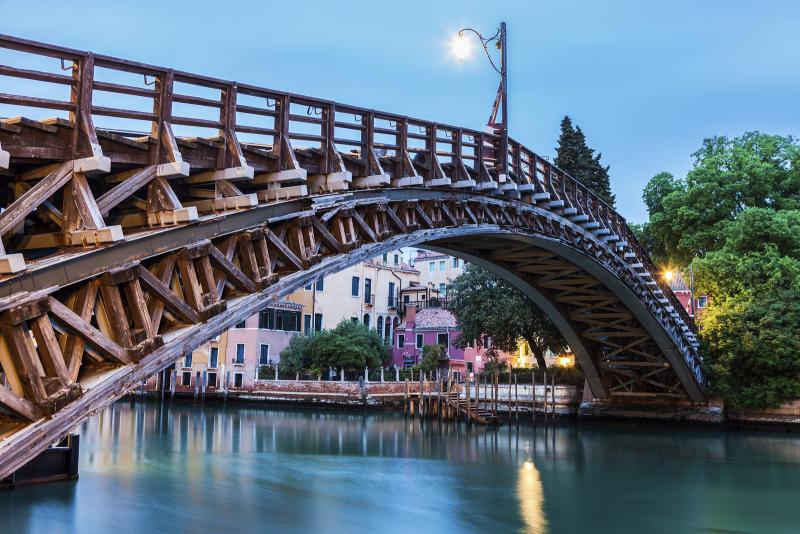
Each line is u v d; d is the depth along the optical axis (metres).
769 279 35.22
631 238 30.80
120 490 17.34
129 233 9.23
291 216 11.89
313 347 51.06
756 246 37.44
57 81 8.02
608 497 17.58
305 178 11.50
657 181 45.56
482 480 19.83
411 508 15.93
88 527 13.63
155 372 8.62
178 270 9.94
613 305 29.80
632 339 33.72
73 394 7.34
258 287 10.74
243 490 17.88
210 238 9.95
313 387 49.56
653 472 21.48
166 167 9.09
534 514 15.54
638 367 34.69
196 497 16.80
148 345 8.41
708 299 38.09
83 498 16.16
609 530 14.23
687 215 40.34
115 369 8.02
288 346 53.25
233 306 10.14
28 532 13.13
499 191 19.88
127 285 8.50
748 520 15.30
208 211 10.46
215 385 54.22
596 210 27.03
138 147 9.05
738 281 36.16
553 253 24.75
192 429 33.94
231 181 10.50
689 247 40.69
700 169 41.44
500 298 39.44
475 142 19.08
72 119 8.14
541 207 22.44
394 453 25.56
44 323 7.21
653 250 44.91
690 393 34.19
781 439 30.27
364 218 14.68
